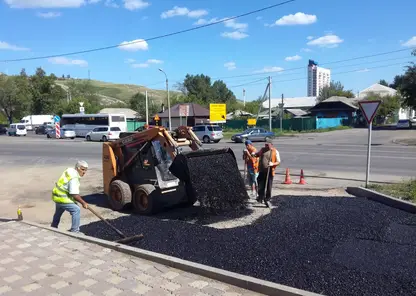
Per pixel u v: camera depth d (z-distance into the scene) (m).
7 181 14.55
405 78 50.28
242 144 33.16
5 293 4.37
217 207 8.15
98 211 9.50
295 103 105.12
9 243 6.16
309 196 9.88
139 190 8.95
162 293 4.29
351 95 97.62
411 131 48.09
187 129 9.61
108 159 9.61
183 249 5.79
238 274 4.57
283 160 19.17
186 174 8.27
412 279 4.47
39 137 52.06
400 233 6.40
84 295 4.28
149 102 75.69
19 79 86.38
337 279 4.53
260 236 6.32
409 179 12.54
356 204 8.73
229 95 123.12
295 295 4.03
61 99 89.69
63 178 6.86
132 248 5.62
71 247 5.91
